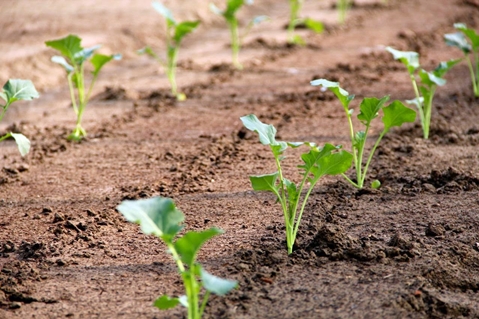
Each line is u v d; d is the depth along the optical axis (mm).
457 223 5234
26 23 13891
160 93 10195
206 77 11398
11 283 4426
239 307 4016
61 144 7805
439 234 5012
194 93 10234
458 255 4695
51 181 6598
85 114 9289
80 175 6750
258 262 4629
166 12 9727
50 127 8602
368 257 4602
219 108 9367
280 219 5422
